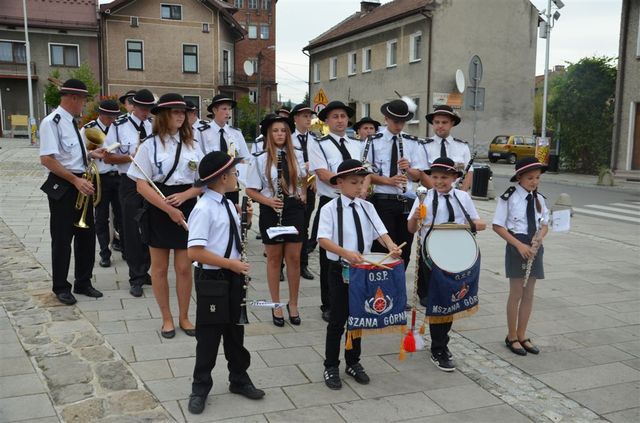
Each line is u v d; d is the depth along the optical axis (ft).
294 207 17.89
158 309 18.90
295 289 18.21
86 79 97.86
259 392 13.24
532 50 103.50
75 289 20.03
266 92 180.34
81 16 115.03
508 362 15.89
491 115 101.91
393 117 19.10
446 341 15.42
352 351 14.46
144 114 21.40
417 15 96.73
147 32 115.14
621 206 48.26
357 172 13.82
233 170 12.73
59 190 18.34
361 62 114.21
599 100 74.38
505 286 23.16
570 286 23.47
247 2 179.83
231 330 12.93
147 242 16.39
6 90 115.44
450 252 14.87
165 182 16.75
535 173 15.98
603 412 13.20
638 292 22.72
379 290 13.30
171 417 12.26
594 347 17.07
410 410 13.02
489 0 98.63
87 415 12.16
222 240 12.53
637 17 68.49
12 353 15.14
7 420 11.82
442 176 15.96
